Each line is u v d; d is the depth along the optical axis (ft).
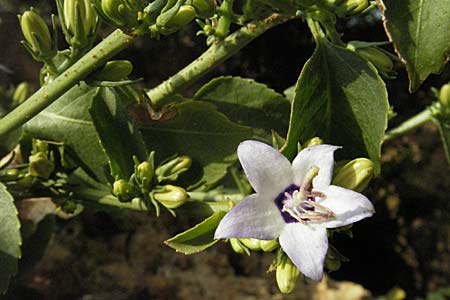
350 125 0.72
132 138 0.79
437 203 2.25
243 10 0.75
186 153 0.85
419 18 0.63
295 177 0.65
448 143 0.97
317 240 0.63
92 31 0.69
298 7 0.69
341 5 0.69
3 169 0.83
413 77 0.64
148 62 1.93
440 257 2.28
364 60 0.70
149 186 0.77
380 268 2.26
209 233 0.70
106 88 0.78
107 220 1.52
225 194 0.81
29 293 1.28
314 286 1.63
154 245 1.55
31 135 0.84
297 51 1.90
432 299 2.22
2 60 1.86
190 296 1.50
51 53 0.70
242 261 1.64
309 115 0.70
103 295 1.43
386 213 2.23
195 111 0.84
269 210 0.64
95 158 0.84
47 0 1.92
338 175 0.68
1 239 0.74
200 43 1.88
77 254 1.47
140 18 0.67
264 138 0.89
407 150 2.21
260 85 0.89
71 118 0.84
